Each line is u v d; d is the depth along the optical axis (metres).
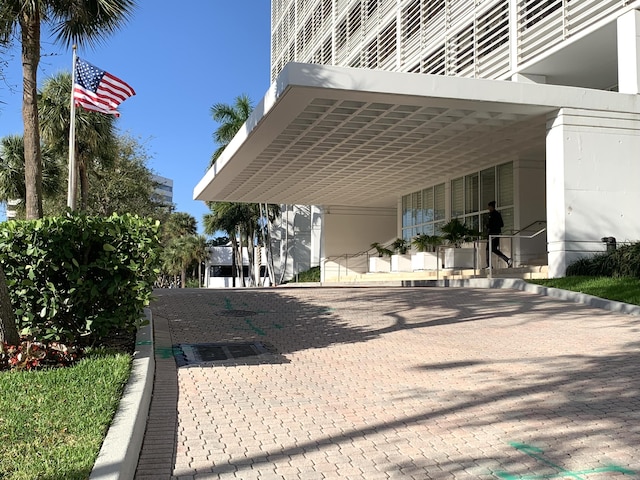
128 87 15.53
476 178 22.84
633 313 10.14
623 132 15.11
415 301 12.65
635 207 15.07
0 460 3.59
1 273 6.12
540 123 16.30
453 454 4.30
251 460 4.20
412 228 28.20
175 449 4.39
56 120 21.34
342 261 33.31
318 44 33.81
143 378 5.47
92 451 3.69
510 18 17.70
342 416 5.17
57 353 6.17
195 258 68.25
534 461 4.15
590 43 15.54
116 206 32.50
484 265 20.41
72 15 11.86
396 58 24.00
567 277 14.08
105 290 6.79
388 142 18.59
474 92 14.33
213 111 37.31
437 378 6.44
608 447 4.39
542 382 6.22
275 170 23.11
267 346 8.16
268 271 45.53
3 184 22.94
